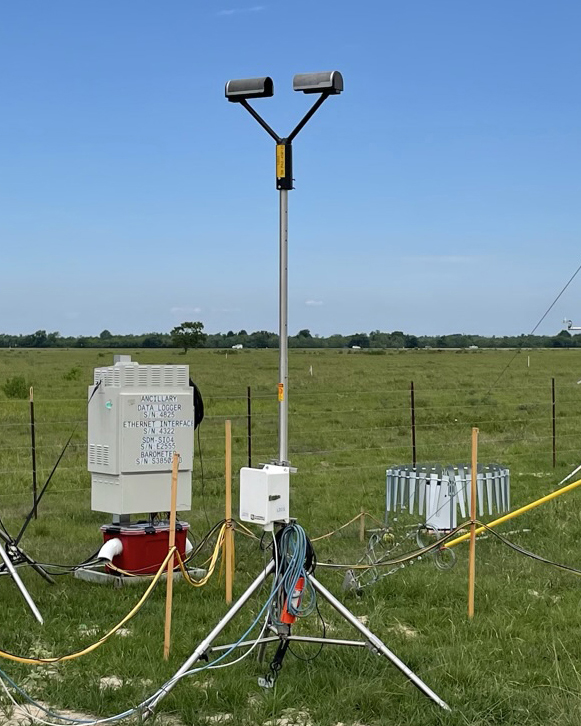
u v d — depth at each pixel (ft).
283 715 20.01
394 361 216.74
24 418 80.02
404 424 83.41
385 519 39.65
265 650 22.88
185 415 32.71
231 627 25.62
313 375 156.04
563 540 38.40
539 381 139.74
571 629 26.07
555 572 32.91
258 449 67.46
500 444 72.18
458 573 32.32
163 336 401.29
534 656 23.75
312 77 23.76
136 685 21.33
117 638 24.73
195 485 52.47
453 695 20.63
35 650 23.98
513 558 34.94
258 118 24.48
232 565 30.37
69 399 99.30
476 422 84.38
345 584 29.71
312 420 85.05
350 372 167.12
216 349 334.03
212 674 22.04
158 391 32.32
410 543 37.91
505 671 22.63
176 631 25.27
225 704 20.36
